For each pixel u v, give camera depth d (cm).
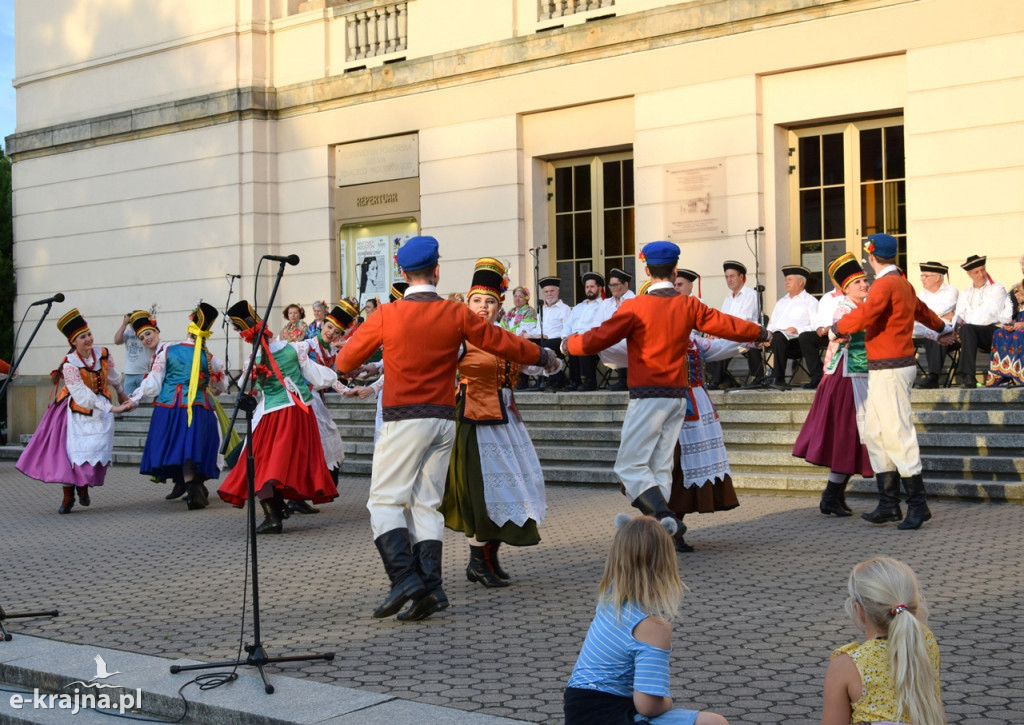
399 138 1805
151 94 2055
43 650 614
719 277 1480
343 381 1144
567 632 616
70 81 2183
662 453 802
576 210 1662
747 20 1441
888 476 902
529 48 1638
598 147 1611
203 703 507
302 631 638
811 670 525
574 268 1666
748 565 765
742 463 1148
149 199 2052
